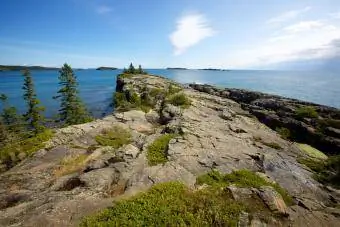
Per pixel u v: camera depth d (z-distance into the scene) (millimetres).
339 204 16562
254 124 37500
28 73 43719
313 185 19078
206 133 27688
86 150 23578
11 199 15500
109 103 73562
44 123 50938
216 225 11664
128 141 26641
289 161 23531
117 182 16828
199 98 53125
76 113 47156
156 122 36188
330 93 97062
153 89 59219
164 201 13039
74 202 14000
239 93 66312
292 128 37594
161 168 18609
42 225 11945
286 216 13328
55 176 18922
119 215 12039
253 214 12812
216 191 14742
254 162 21875
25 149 22984
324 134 34188
